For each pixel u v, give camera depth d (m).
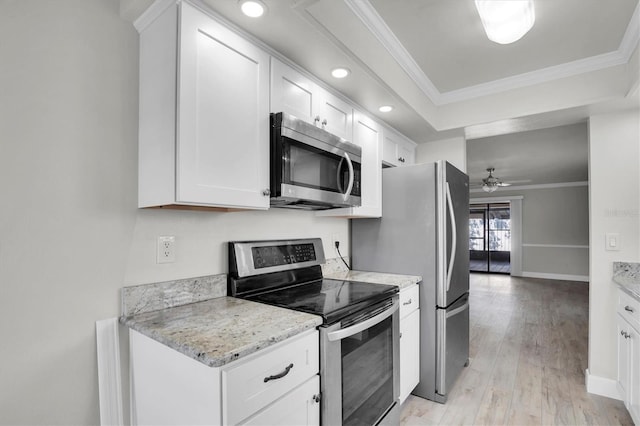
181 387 1.07
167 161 1.22
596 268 2.45
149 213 1.41
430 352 2.32
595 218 2.46
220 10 1.30
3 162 1.06
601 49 2.14
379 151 2.53
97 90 1.27
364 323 1.51
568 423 2.05
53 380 1.15
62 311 1.17
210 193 1.27
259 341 1.05
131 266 1.35
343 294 1.73
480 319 4.34
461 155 3.09
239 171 1.38
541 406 2.24
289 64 1.68
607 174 2.43
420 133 2.96
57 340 1.16
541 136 3.89
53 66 1.17
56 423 1.15
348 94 2.11
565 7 1.74
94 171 1.26
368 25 1.77
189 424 1.04
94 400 1.24
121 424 1.29
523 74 2.48
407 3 1.72
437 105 2.89
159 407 1.16
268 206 1.51
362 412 1.55
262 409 1.05
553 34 1.98
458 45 2.11
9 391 1.07
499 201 8.57
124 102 1.35
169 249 1.47
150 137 1.32
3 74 1.07
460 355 2.57
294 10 1.31
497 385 2.53
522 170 6.09
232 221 1.75
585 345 3.37
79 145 1.23
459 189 2.58
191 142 1.21
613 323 2.38
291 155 1.57
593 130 2.48
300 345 1.22
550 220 7.91
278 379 1.11
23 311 1.09
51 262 1.15
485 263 9.09
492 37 1.65
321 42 1.54
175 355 1.08
